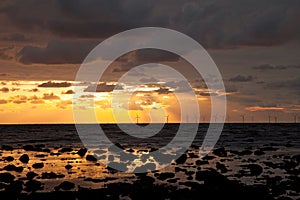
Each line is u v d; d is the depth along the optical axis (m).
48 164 59.41
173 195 35.69
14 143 107.00
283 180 43.72
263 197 34.78
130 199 34.91
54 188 40.16
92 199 34.97
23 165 58.12
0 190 38.69
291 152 79.12
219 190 37.09
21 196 36.09
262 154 74.12
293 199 34.53
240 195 35.31
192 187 39.47
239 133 173.12
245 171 50.69
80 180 45.03
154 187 39.28
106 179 45.66
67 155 72.62
